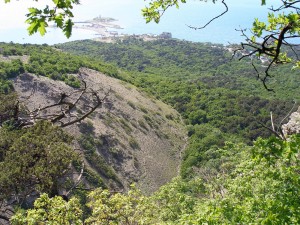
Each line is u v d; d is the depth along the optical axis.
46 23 3.96
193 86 97.81
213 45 183.25
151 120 67.31
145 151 56.31
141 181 48.84
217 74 131.38
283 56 7.31
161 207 11.57
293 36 5.41
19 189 12.23
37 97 50.66
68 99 51.91
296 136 5.72
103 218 9.06
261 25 6.44
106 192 9.55
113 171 46.34
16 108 10.87
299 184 6.11
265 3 5.30
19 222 7.27
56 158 12.61
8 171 11.74
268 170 6.86
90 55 161.75
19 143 12.69
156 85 100.56
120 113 62.16
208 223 6.46
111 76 83.12
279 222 5.57
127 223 9.61
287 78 100.44
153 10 7.43
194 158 55.88
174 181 13.09
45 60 66.06
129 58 158.12
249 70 129.50
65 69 64.81
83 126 49.22
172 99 88.75
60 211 7.93
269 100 75.06
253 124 66.25
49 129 13.84
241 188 8.36
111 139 51.38
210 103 81.69
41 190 12.34
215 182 13.05
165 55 163.00
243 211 6.58
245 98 79.25
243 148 18.19
